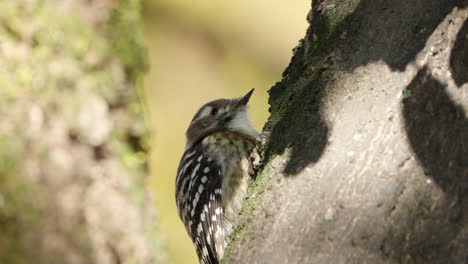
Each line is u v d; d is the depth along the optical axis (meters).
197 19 17.42
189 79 16.92
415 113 6.02
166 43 17.00
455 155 5.80
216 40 17.45
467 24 6.26
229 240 6.51
